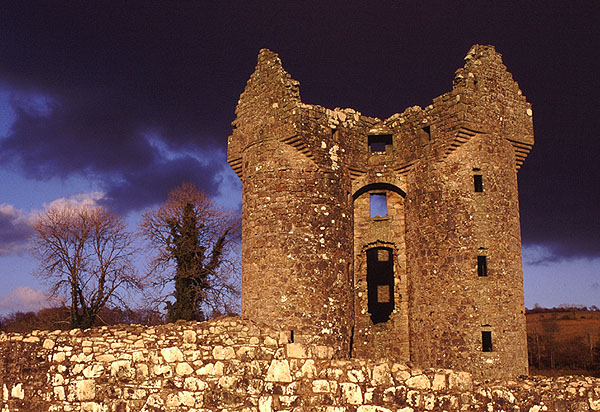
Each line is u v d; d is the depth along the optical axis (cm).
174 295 3750
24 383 1530
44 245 3775
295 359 1398
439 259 2527
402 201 2805
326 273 2527
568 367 4759
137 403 1451
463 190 2505
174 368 1451
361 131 2794
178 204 3916
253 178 2653
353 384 1346
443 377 1315
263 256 2548
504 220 2552
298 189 2544
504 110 2636
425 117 2653
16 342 1559
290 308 2455
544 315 6906
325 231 2555
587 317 6519
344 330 2548
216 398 1416
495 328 2427
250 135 2725
